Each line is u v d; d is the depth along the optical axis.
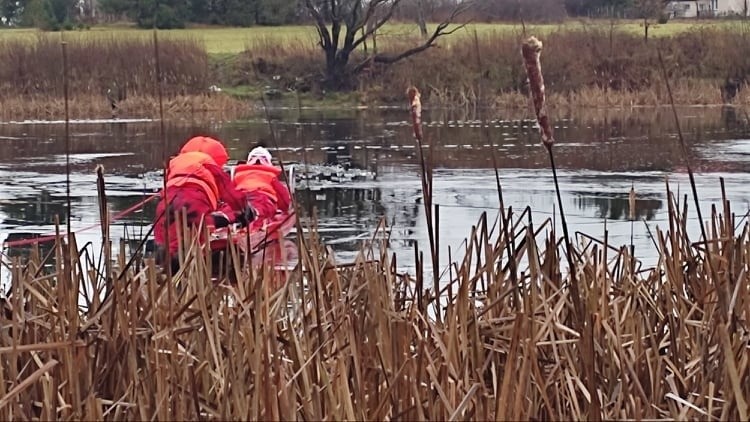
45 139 27.41
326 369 5.21
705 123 30.69
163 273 6.17
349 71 40.03
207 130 29.92
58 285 5.41
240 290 5.73
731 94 38.22
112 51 35.75
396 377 4.92
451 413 4.70
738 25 39.03
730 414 5.00
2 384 5.03
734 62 38.28
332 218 14.54
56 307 5.93
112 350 5.30
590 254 6.85
